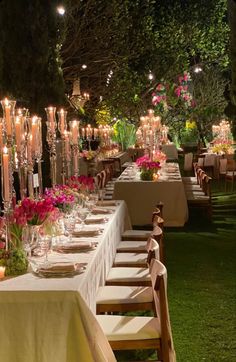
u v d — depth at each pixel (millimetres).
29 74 7906
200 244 7789
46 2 7918
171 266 6664
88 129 13812
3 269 3412
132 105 17719
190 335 4555
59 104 8086
